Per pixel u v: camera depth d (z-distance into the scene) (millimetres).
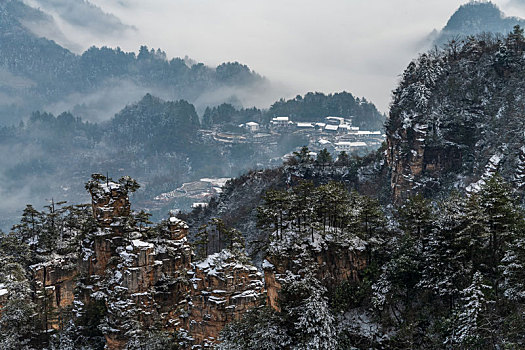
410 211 77750
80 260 96062
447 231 72375
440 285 68375
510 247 66000
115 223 94562
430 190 196000
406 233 76688
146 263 83562
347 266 73438
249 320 67688
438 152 198750
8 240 94438
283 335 62250
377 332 65625
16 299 82375
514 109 186250
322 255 72500
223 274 78188
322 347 59750
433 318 66938
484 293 63844
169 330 85000
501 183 73750
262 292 80500
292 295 65062
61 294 95188
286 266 70500
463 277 67625
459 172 195000
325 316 61094
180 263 91812
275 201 77438
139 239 92875
